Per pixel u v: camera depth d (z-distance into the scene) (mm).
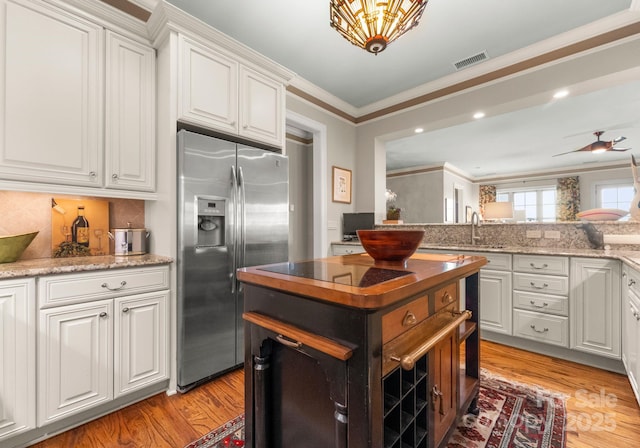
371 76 3322
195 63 2064
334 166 3986
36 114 1649
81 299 1579
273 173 2463
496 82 3049
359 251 3756
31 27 1635
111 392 1679
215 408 1767
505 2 2217
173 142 1963
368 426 800
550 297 2451
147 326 1825
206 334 2037
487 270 2797
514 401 1806
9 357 1382
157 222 2129
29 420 1428
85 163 1812
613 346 2158
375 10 1500
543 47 2717
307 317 946
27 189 1623
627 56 2371
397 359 904
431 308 1154
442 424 1249
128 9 2094
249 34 2600
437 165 7555
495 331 2746
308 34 2605
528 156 6832
